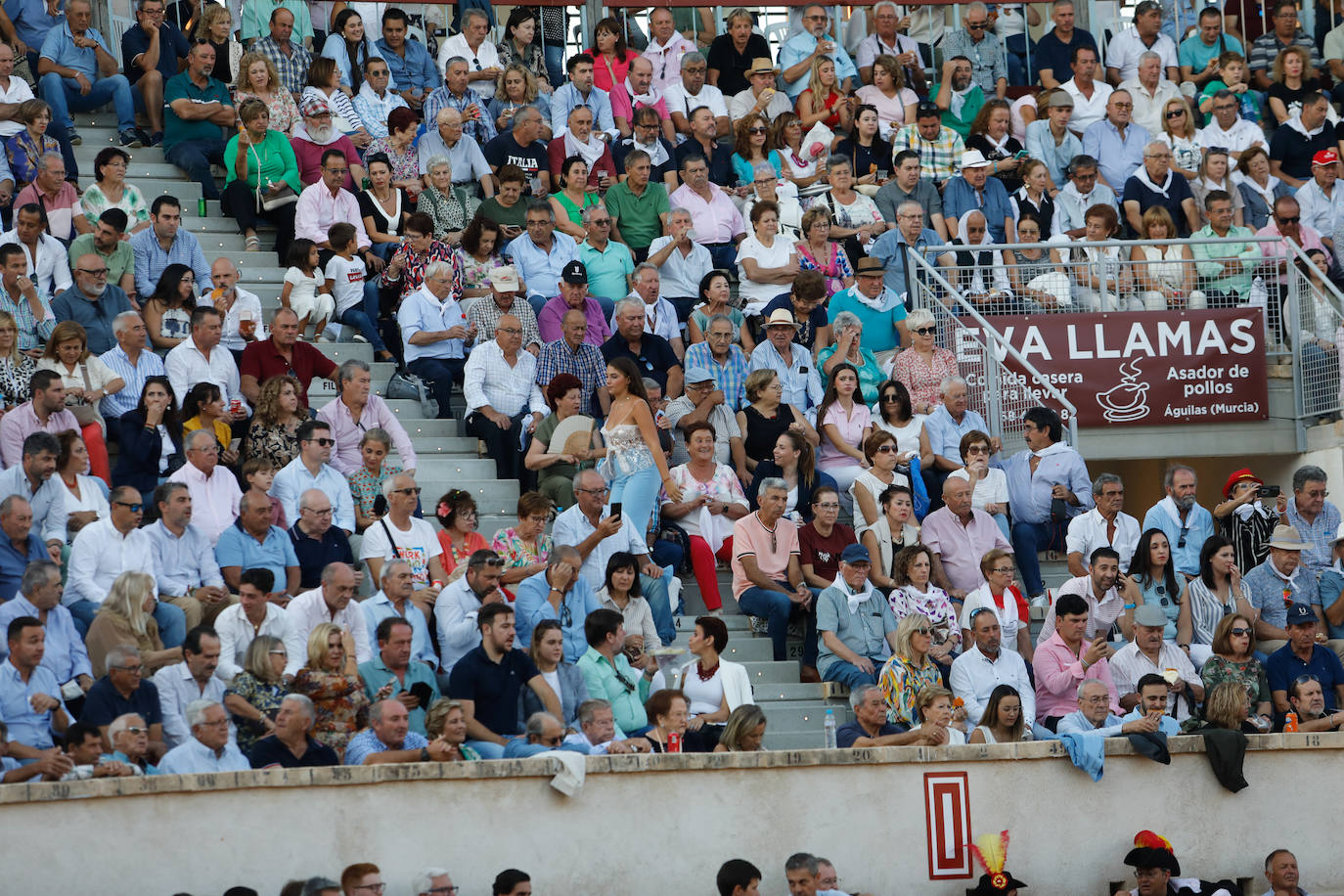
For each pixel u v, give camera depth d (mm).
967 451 52219
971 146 69438
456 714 38062
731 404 54719
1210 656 46562
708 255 61031
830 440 53000
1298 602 49406
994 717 43188
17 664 37406
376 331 56062
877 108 70250
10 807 34344
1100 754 41938
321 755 37562
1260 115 75125
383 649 40219
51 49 61281
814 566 48594
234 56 63594
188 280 51500
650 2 72250
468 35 68938
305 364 50969
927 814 41062
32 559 41250
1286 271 60781
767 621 47844
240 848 35844
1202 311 60031
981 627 45219
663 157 66375
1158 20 75500
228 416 47719
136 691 37219
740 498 50312
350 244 56062
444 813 37438
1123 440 59594
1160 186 66375
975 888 41062
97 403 47594
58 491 43094
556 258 59000
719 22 76375
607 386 49781
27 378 47344
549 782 38312
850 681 45500
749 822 39781
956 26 76125
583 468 50156
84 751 35719
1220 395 59938
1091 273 60406
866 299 58375
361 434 48812
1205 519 52500
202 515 44719
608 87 69875
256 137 59250
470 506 46156
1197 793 42750
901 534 49562
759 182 63219
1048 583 53000
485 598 43094
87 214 55000
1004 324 59312
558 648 41375
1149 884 40969
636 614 45469
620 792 38906
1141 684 43094
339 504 46438
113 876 34844
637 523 47969
